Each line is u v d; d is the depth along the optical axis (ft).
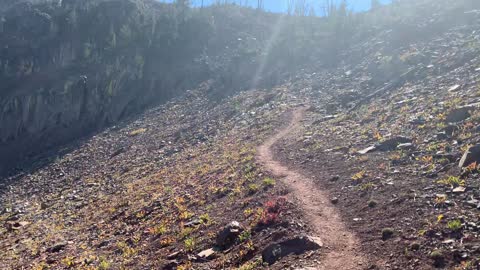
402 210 41.24
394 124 77.10
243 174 75.31
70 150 179.42
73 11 274.98
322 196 53.42
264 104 163.32
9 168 182.29
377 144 67.46
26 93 215.31
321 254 36.40
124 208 80.12
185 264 43.19
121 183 110.83
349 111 110.32
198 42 293.02
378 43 190.19
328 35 261.65
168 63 264.52
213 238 48.85
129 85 242.17
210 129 150.71
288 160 79.20
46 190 130.21
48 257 60.44
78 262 54.80
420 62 128.16
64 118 219.00
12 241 75.61
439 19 173.27
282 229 43.34
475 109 63.57
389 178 51.83
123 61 248.52
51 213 95.86
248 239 44.70
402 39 174.29
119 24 277.85
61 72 237.04
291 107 142.51
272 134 111.45
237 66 252.42
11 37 251.80
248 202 57.67
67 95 221.46
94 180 125.18
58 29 260.01
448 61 111.04
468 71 92.79
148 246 54.03
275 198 55.62
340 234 40.29
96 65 244.01
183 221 59.67
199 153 117.91
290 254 37.83
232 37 305.32
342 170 61.98
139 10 299.79
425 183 46.42
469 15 160.76
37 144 203.92
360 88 136.46
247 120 144.46
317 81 178.50
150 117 204.64
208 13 338.34
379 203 45.01
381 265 32.19
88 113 223.51
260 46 284.20
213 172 86.12
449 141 57.67
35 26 262.47
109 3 293.23
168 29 297.33
